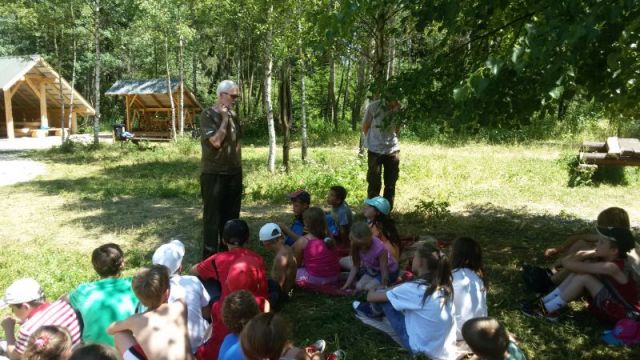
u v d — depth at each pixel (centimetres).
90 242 720
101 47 3012
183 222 821
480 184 1088
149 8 1947
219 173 557
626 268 419
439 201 920
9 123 2636
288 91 1250
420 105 497
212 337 364
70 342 266
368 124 743
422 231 730
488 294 492
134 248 686
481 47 479
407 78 501
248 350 273
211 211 564
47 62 2741
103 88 4191
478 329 277
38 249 678
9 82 2559
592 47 373
